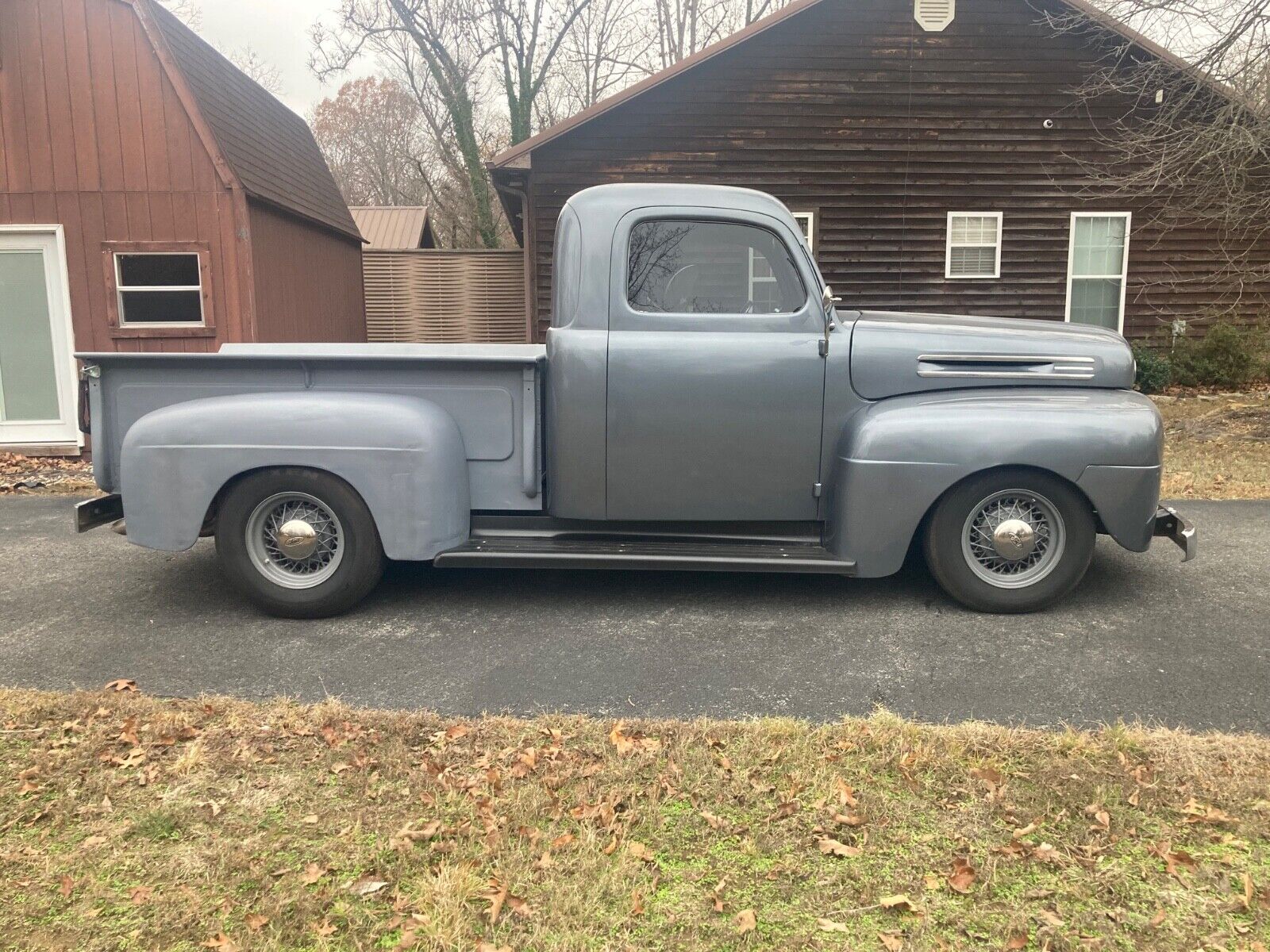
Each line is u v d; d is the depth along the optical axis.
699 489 4.46
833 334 4.43
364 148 41.12
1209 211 13.02
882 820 2.52
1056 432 4.16
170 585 5.03
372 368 4.44
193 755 2.88
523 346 4.92
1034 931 2.09
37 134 8.96
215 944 2.06
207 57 10.62
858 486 4.24
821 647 3.99
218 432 4.22
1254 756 2.85
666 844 2.43
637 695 3.47
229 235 9.19
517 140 25.34
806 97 12.73
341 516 4.31
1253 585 4.86
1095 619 4.34
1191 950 2.04
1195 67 10.14
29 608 4.59
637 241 4.41
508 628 4.27
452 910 2.13
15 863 2.36
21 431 9.34
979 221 13.15
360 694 3.49
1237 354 12.78
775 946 2.05
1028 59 12.77
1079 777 2.73
